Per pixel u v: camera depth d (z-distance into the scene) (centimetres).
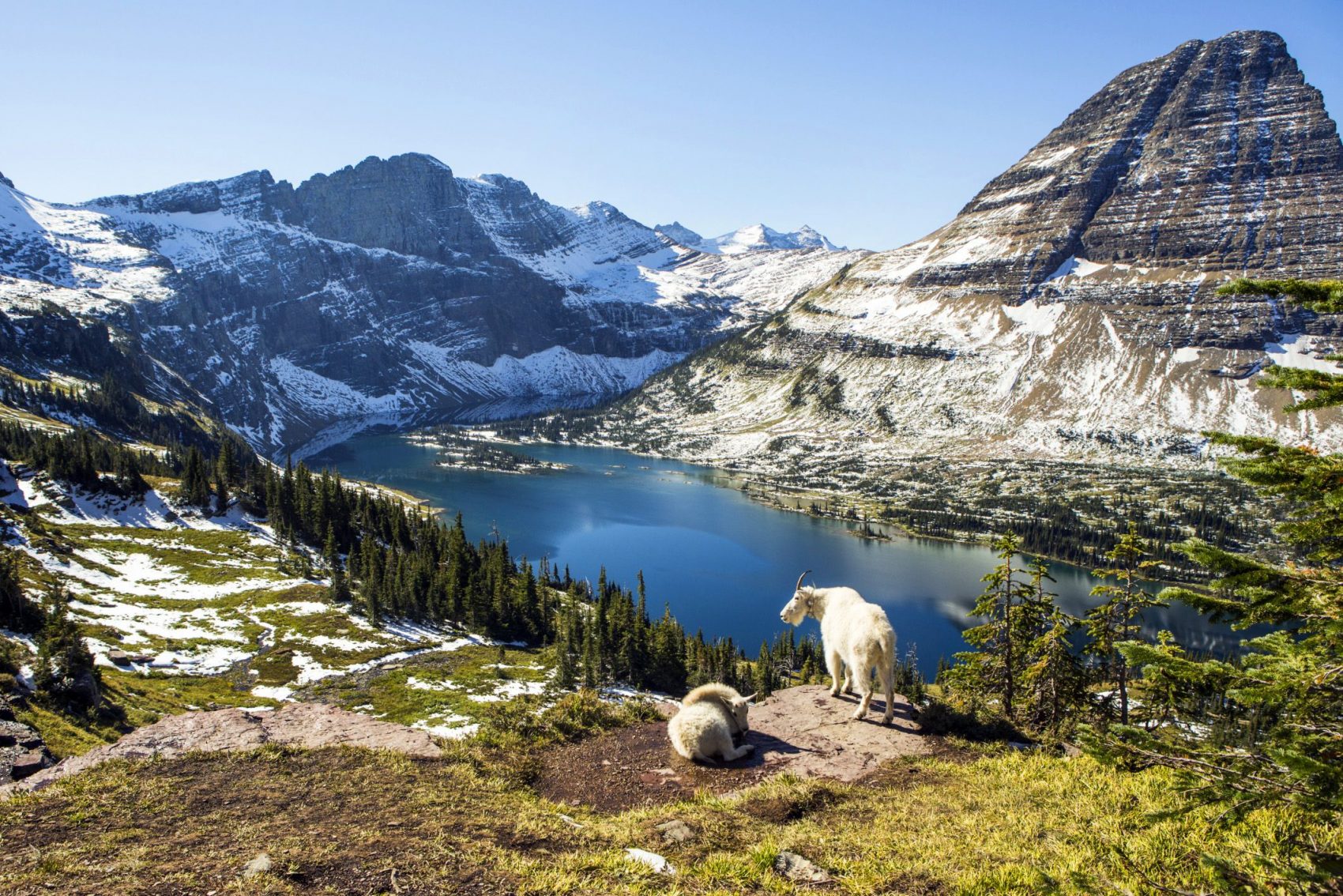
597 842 1200
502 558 13512
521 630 11712
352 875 1005
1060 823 1327
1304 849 1055
